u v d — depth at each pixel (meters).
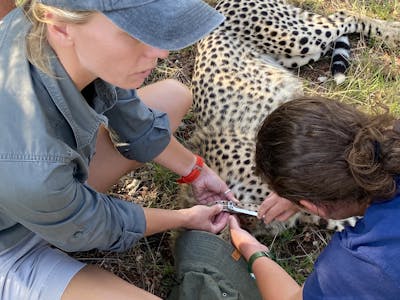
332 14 1.79
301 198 0.93
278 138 0.92
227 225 1.34
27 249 1.09
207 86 1.58
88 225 1.03
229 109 1.54
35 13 0.82
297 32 1.69
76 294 1.07
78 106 0.94
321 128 0.89
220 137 1.51
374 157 0.87
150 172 1.53
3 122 0.91
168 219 1.24
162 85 1.41
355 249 0.89
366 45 1.79
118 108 1.16
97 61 0.84
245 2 1.72
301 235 1.43
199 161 1.37
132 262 1.39
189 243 1.26
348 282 0.89
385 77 1.70
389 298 0.86
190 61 1.77
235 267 1.25
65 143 0.96
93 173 1.29
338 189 0.89
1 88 0.91
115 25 0.78
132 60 0.84
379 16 1.86
